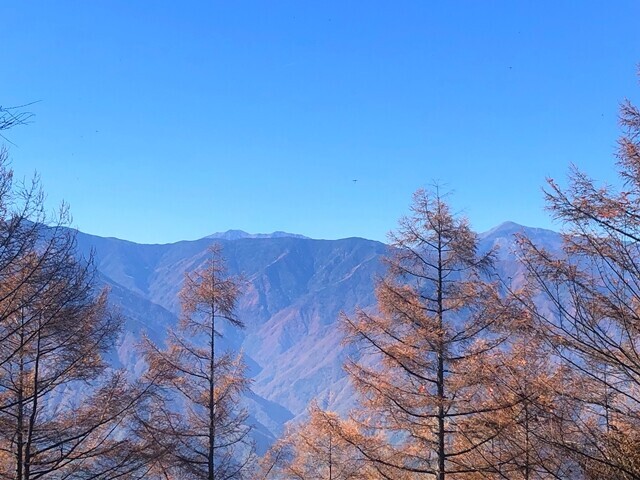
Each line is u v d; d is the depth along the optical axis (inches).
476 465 406.3
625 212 231.8
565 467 243.9
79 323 381.1
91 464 395.9
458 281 431.2
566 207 240.4
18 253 278.2
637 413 223.9
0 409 352.8
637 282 219.1
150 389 443.2
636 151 245.9
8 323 343.3
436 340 409.7
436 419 423.5
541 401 247.9
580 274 233.5
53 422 398.3
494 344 395.2
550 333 233.3
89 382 438.0
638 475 206.1
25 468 358.0
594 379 230.8
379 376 436.5
